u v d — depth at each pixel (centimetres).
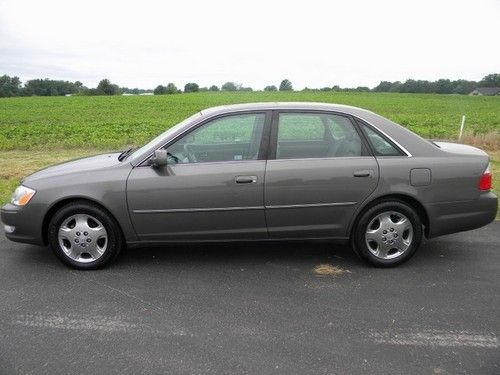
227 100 5538
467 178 454
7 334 343
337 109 459
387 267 462
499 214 640
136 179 441
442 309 378
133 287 422
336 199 445
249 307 384
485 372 296
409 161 448
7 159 1198
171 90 10406
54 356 315
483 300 394
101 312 376
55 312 376
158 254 502
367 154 450
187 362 308
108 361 309
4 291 414
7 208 461
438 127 2200
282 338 336
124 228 450
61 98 6400
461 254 498
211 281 434
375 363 306
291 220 450
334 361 308
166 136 460
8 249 520
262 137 449
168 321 362
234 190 439
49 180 451
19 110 4278
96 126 2305
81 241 454
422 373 295
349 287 420
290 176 439
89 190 441
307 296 403
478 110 4247
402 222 455
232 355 315
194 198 441
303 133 453
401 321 359
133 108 4466
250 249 516
